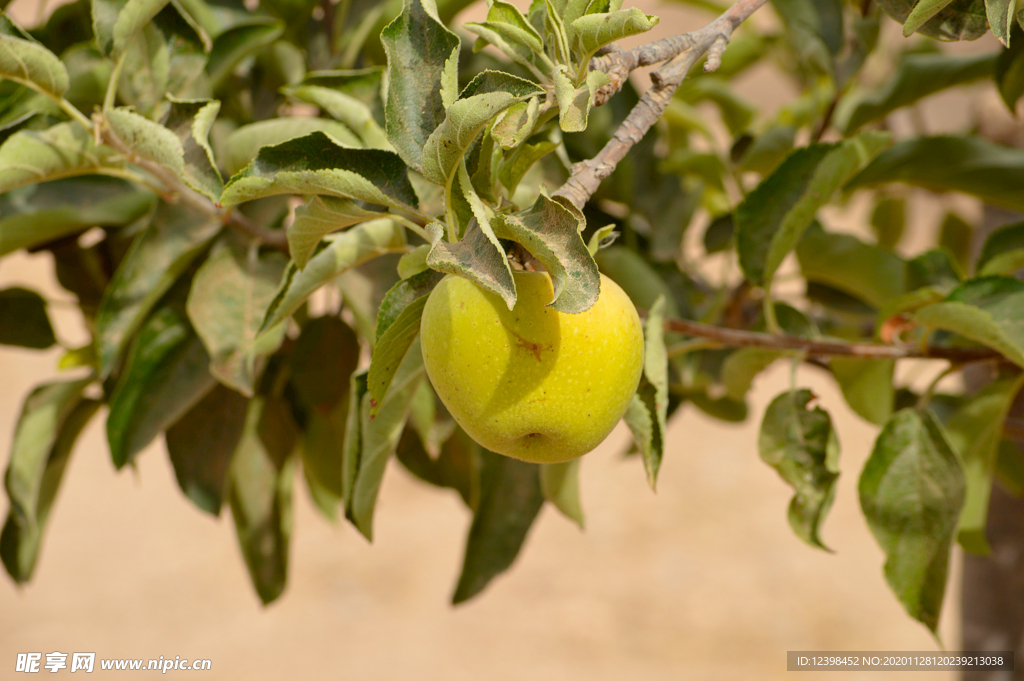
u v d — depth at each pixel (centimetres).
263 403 116
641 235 122
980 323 100
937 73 116
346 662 390
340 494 120
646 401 97
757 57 150
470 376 89
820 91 147
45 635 398
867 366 109
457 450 121
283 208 108
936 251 112
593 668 385
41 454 111
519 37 90
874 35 115
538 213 86
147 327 108
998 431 108
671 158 118
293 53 110
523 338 88
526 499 115
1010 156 112
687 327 105
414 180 102
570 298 84
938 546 103
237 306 105
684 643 399
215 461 113
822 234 113
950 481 103
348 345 111
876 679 372
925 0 90
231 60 105
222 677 377
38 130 97
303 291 96
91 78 102
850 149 101
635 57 89
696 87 139
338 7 113
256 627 413
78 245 115
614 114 116
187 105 97
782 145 117
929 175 115
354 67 114
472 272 85
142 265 105
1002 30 90
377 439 99
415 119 90
